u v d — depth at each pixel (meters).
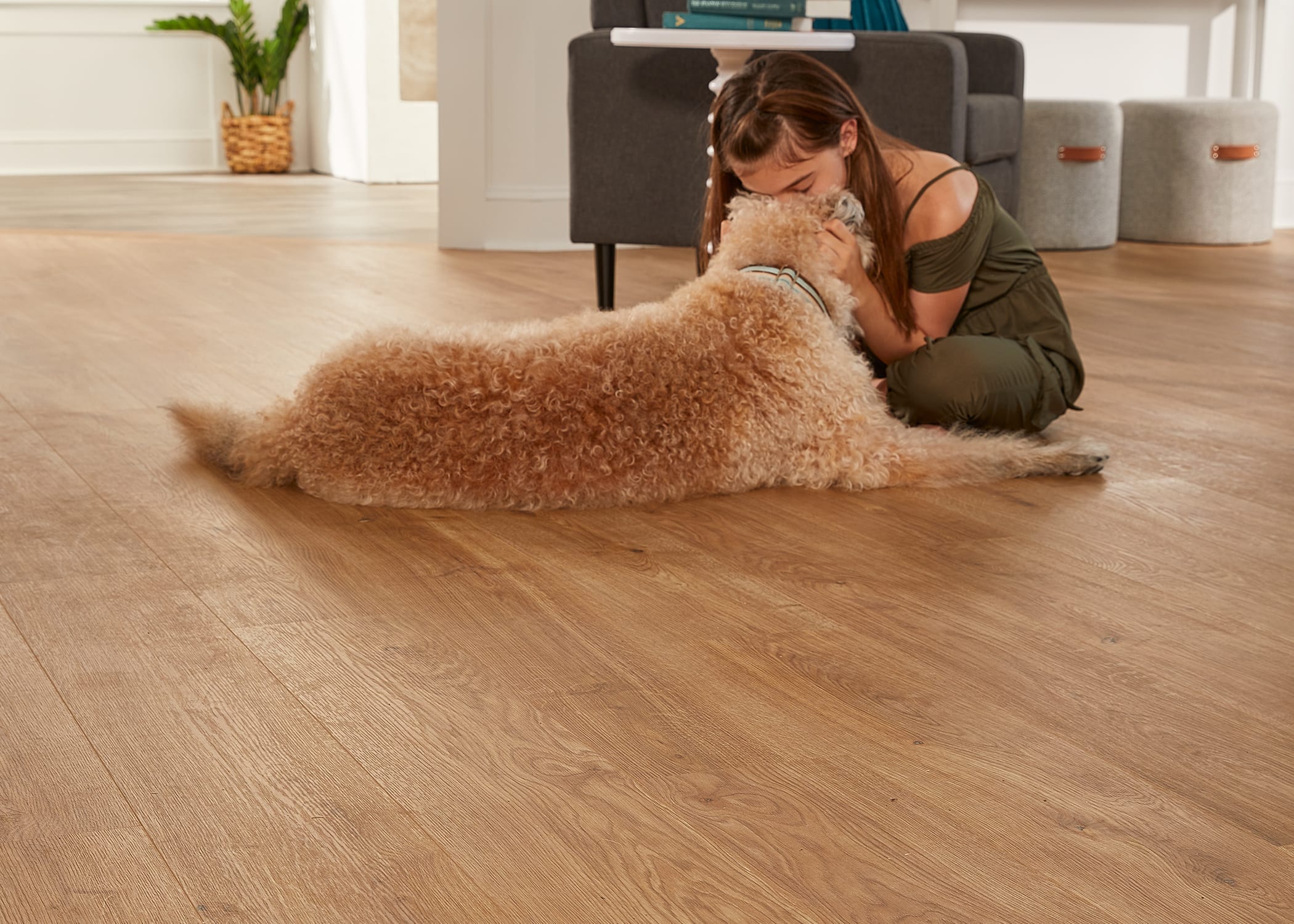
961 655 1.25
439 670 1.21
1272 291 3.90
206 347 2.87
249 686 1.17
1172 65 5.76
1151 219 5.21
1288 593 1.42
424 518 1.67
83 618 1.33
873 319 1.91
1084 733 1.09
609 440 1.67
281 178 8.27
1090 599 1.41
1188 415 2.32
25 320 3.20
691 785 1.00
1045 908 0.84
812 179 1.79
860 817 0.95
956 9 5.43
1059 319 2.05
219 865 0.88
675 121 3.51
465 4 4.82
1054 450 1.88
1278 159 5.76
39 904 0.83
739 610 1.37
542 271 4.32
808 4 3.17
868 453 1.80
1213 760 1.04
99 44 8.27
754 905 0.84
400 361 1.70
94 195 6.88
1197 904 0.85
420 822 0.94
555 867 0.89
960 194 1.94
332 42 8.29
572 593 1.41
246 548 1.55
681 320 1.71
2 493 1.77
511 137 4.94
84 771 1.01
